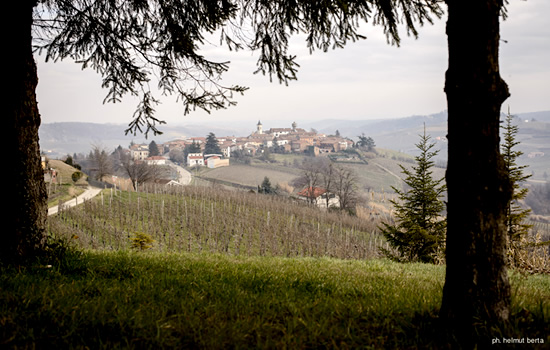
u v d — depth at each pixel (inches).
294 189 4330.7
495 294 126.5
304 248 1424.7
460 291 129.3
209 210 2046.0
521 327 128.6
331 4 207.2
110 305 150.0
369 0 210.1
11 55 207.8
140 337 124.0
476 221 127.0
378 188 5738.2
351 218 2289.6
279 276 238.5
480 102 126.1
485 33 125.8
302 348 121.4
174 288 187.2
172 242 1408.7
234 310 155.4
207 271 236.7
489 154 127.3
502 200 127.0
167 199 2346.2
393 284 238.7
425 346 120.6
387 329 134.6
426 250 556.4
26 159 216.2
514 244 495.5
